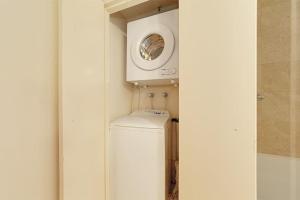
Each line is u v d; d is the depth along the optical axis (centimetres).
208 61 88
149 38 158
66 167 100
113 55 162
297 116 132
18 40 89
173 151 165
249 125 81
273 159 141
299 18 130
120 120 150
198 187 92
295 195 133
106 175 135
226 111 85
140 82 167
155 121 141
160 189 125
